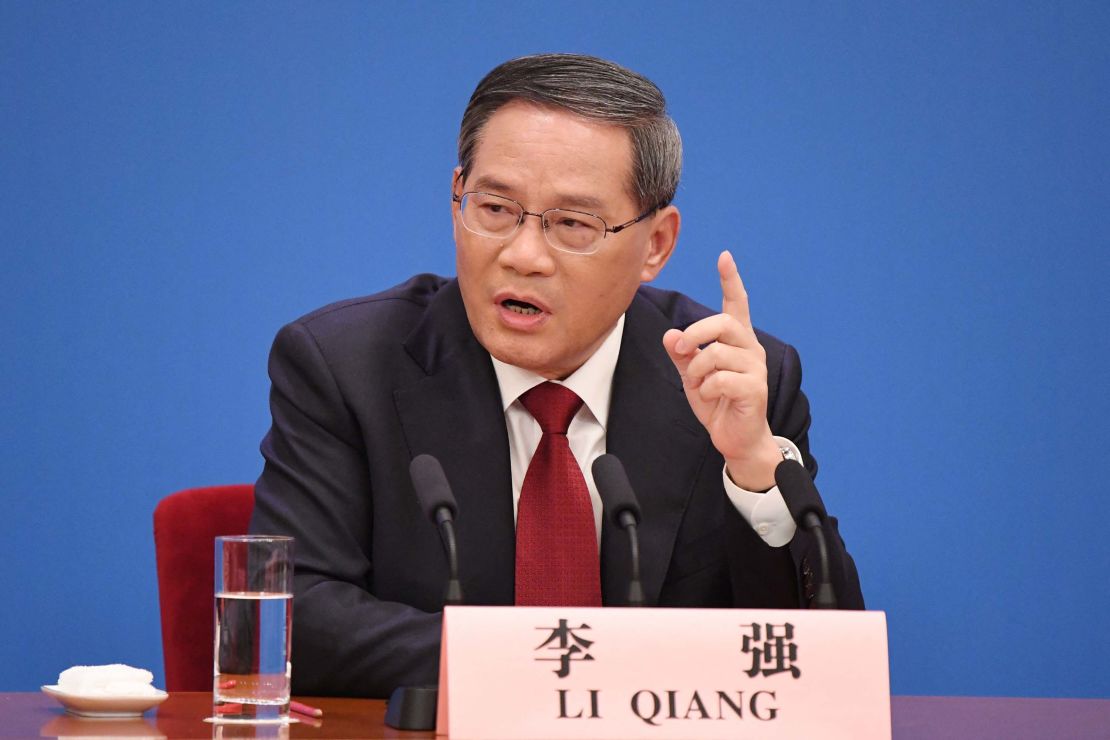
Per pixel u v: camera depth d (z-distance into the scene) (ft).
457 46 49.37
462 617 19.93
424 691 21.50
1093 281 49.24
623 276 28.32
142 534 48.57
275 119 49.06
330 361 30.60
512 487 30.30
